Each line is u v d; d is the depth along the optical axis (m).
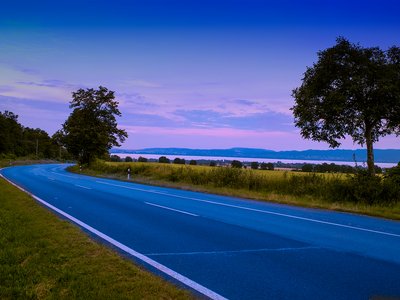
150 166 40.91
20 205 12.94
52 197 16.88
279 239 8.76
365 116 20.02
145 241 8.32
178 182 29.25
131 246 7.83
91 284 5.18
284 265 6.59
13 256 6.36
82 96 62.56
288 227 10.48
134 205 14.59
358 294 5.21
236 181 25.12
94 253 6.92
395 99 19.48
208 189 23.31
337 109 19.19
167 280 5.70
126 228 9.80
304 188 20.41
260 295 5.15
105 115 63.22
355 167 18.52
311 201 17.91
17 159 109.44
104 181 30.17
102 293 4.86
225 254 7.29
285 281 5.73
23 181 27.42
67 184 25.34
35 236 7.99
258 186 23.66
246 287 5.46
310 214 13.56
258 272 6.16
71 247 7.26
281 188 22.19
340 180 18.64
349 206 16.05
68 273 5.57
